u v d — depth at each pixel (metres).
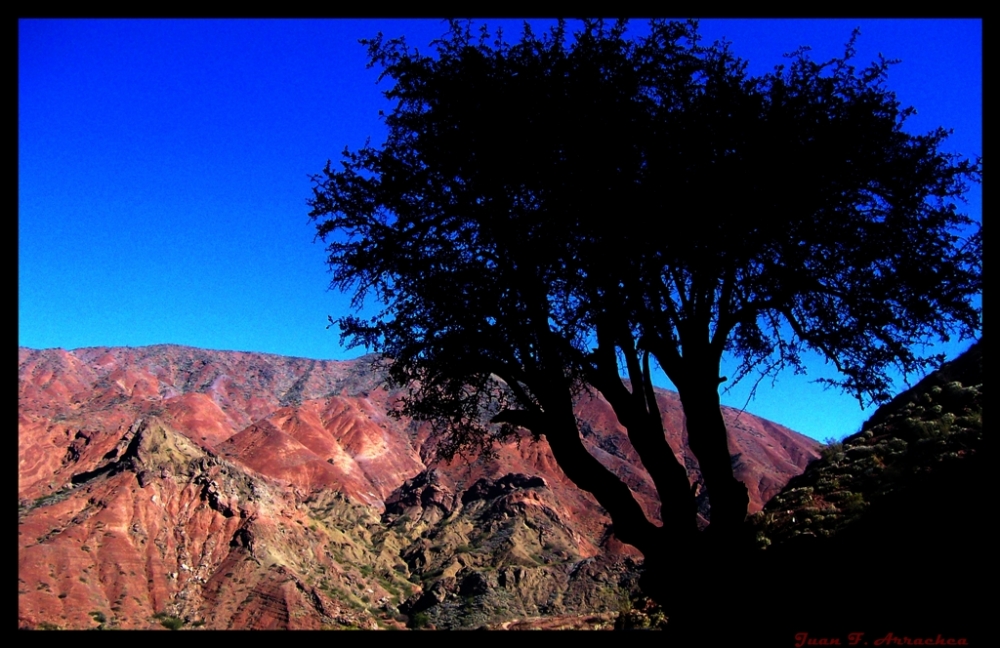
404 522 111.88
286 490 100.69
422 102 11.92
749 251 10.18
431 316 11.19
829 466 18.88
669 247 10.16
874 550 10.84
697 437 10.20
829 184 10.45
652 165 10.53
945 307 10.38
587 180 10.29
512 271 10.55
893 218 10.79
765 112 10.63
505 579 76.62
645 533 10.12
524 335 10.84
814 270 10.57
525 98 10.91
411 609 76.19
